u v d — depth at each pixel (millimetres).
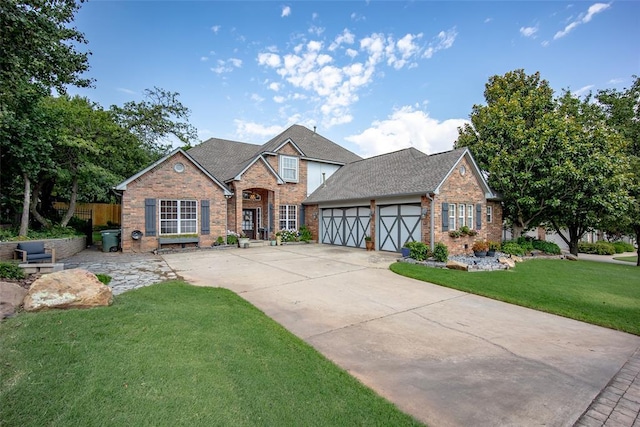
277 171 19984
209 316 5121
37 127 11422
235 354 3807
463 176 14516
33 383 2793
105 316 4574
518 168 15609
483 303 6848
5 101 8289
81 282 5113
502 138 16094
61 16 7625
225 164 20688
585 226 16969
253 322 5066
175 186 15062
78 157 14742
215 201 16250
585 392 3434
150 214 14422
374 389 3393
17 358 3199
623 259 20078
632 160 15172
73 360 3236
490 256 13727
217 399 2834
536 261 13742
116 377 2998
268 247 16891
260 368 3535
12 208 14031
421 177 14164
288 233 19031
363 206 16656
